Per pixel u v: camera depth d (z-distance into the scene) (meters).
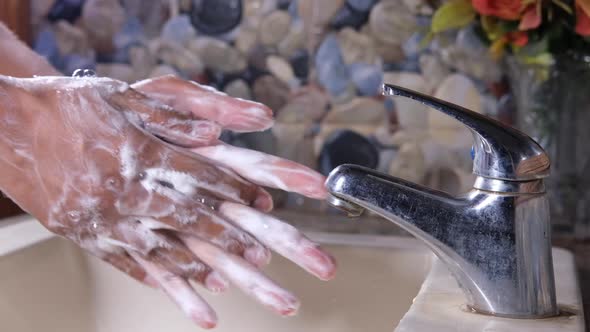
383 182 0.60
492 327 0.58
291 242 0.64
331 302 0.88
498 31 1.04
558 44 1.04
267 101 1.30
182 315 0.89
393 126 1.26
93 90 0.66
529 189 0.59
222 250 0.65
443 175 1.25
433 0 1.23
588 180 1.09
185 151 0.67
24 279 0.82
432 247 0.61
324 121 1.29
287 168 0.65
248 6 1.29
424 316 0.60
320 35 1.27
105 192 0.66
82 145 0.66
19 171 0.68
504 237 0.60
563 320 0.60
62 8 1.34
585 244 1.05
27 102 0.67
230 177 0.67
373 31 1.25
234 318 0.88
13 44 0.85
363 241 0.89
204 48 1.31
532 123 1.11
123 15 1.33
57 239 0.88
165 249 0.66
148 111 0.67
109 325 0.90
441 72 1.24
